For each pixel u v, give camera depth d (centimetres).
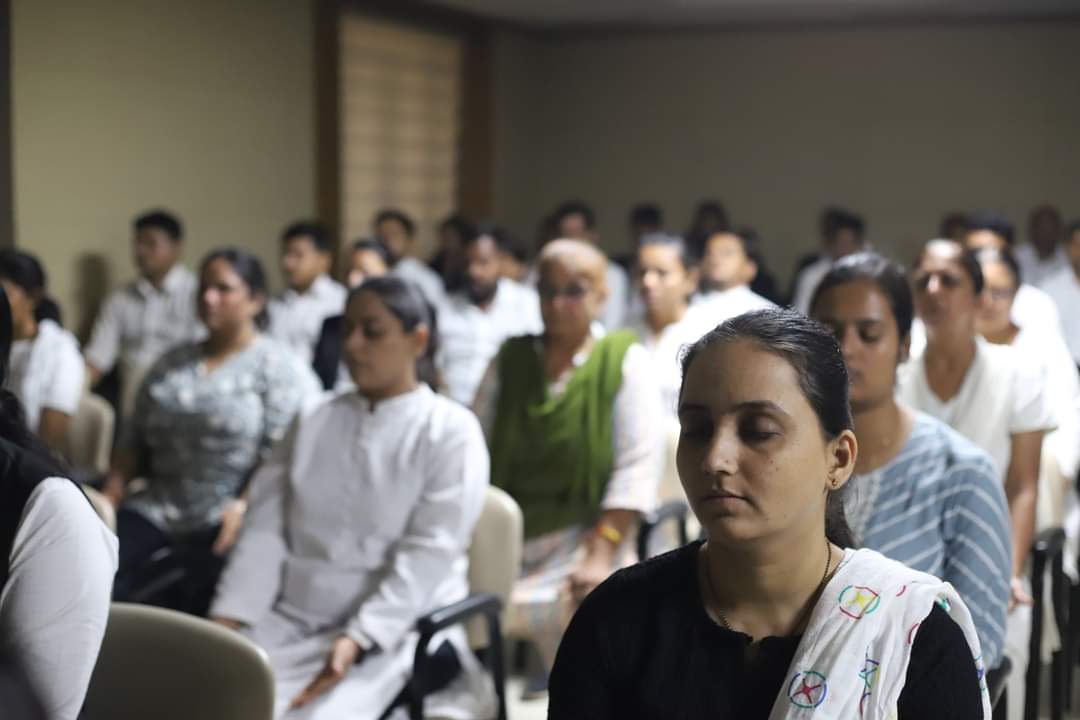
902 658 106
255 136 627
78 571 139
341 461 255
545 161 973
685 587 116
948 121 892
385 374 253
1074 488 332
